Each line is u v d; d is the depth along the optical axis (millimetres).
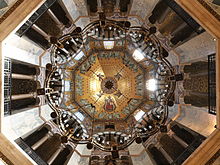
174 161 13406
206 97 13570
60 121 16938
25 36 14047
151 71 19375
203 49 13359
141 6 16156
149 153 16156
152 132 16547
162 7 15094
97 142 16875
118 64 21094
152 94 19172
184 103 15617
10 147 11445
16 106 14656
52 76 16969
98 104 21391
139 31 16125
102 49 20453
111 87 21328
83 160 16500
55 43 15461
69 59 18906
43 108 16516
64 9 15672
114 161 16125
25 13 11406
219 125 11039
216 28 10953
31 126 14750
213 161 11297
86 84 21219
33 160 12078
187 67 15398
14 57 13297
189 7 11227
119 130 19297
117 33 17672
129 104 21234
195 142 12906
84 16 16891
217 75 10906
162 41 16531
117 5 16672
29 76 15562
